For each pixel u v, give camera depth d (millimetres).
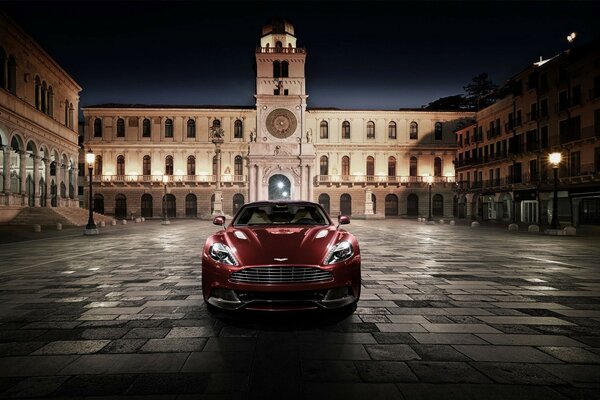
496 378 3520
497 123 45250
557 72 34250
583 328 4957
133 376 3584
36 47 31688
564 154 33156
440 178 60219
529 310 5816
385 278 8391
